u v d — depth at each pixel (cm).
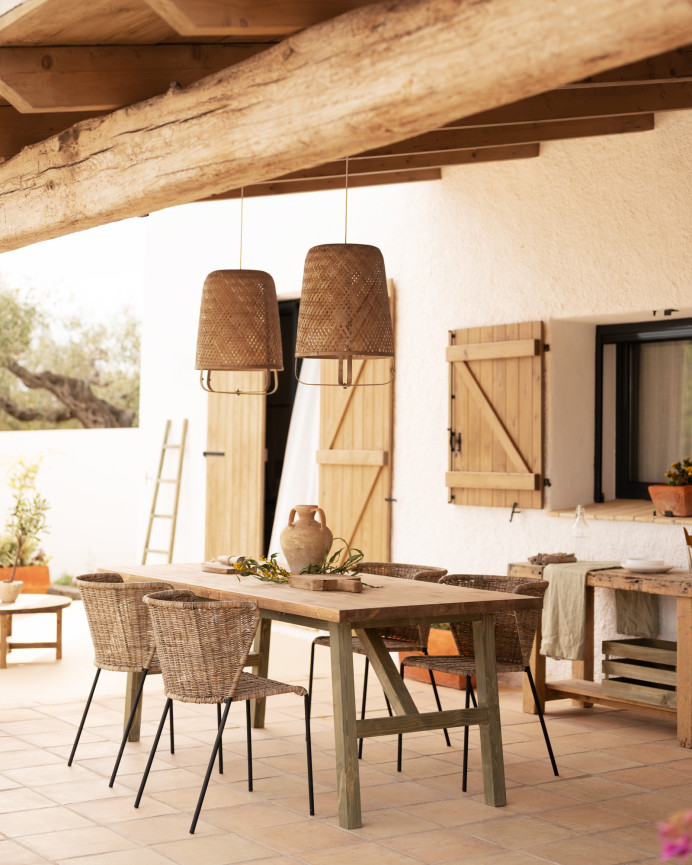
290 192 728
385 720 417
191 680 404
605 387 694
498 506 699
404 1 279
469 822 413
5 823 400
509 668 474
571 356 682
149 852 373
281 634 877
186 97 368
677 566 600
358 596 445
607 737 550
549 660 675
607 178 643
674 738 549
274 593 453
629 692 563
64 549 1223
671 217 609
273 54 324
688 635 530
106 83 395
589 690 584
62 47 389
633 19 229
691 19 221
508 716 594
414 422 765
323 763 490
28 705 596
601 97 560
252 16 304
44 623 913
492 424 704
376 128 293
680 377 663
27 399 1553
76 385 1576
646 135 622
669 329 652
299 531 500
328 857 371
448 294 743
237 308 539
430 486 752
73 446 1223
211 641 400
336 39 299
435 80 271
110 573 513
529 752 520
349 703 408
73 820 405
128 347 1609
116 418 1597
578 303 657
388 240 793
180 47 401
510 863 369
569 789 458
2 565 962
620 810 430
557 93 561
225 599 462
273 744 522
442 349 745
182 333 997
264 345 542
